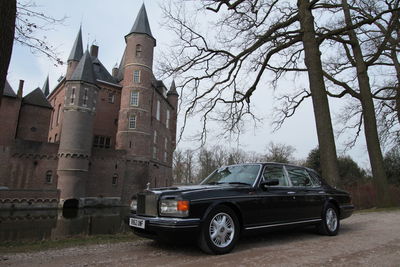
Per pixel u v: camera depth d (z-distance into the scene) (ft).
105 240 19.71
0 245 18.70
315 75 37.78
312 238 20.13
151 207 15.90
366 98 49.16
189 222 14.40
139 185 142.31
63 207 117.70
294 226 19.10
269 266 13.08
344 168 124.67
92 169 132.16
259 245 17.67
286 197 18.80
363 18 46.98
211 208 15.29
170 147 204.74
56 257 15.03
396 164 101.50
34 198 113.80
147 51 152.66
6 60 15.20
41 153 123.03
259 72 46.65
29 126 139.13
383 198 46.55
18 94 131.23
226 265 13.19
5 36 15.03
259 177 18.48
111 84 157.99
